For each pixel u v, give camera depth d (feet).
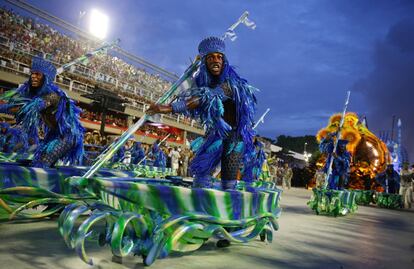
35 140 18.67
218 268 8.49
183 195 7.98
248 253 10.35
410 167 46.06
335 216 23.00
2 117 36.55
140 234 7.57
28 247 9.31
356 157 51.13
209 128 10.46
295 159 117.91
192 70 10.25
